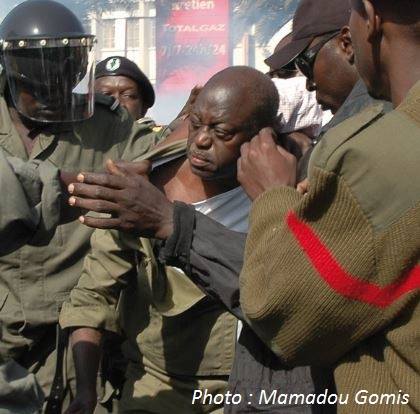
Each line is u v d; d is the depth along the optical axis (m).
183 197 2.90
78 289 3.24
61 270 3.69
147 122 5.43
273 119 2.84
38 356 3.75
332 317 1.84
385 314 1.83
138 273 3.07
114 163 2.43
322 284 1.82
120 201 2.38
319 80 2.96
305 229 1.85
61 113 3.65
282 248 1.87
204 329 3.03
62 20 3.62
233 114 2.75
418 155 1.78
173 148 2.90
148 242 2.89
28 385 2.39
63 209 2.46
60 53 3.59
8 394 2.34
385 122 1.81
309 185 1.84
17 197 2.28
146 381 3.14
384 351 1.87
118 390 3.54
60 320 3.27
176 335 3.04
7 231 2.30
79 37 3.60
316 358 1.92
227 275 2.42
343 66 2.90
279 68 3.01
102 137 3.84
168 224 2.42
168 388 3.10
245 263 1.97
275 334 1.92
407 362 1.84
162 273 2.94
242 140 2.77
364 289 1.82
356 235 1.81
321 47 2.93
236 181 2.88
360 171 1.79
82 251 3.70
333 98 2.97
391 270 1.80
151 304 3.07
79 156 3.81
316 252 1.83
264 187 2.24
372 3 1.88
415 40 1.87
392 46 1.89
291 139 3.05
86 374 3.19
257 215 1.98
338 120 2.54
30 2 3.68
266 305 1.88
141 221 2.41
